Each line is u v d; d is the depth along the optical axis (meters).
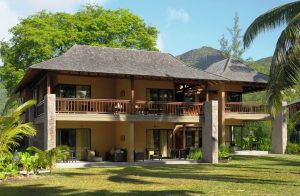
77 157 26.16
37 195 12.51
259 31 16.73
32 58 36.94
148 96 27.19
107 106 26.23
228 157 25.23
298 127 34.28
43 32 36.69
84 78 26.41
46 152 17.61
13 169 17.27
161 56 27.59
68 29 38.00
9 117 16.98
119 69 23.84
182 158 26.27
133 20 39.78
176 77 24.44
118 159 24.36
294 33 14.12
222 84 30.25
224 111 30.30
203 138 24.86
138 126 27.30
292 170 19.80
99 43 37.78
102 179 16.41
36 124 26.98
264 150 32.12
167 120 24.41
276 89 14.79
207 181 15.64
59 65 22.58
